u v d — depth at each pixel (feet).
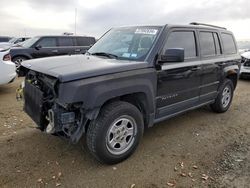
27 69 12.98
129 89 11.39
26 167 11.30
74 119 10.73
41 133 14.69
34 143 13.48
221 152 13.20
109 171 11.20
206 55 16.42
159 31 13.46
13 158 11.98
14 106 19.95
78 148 13.04
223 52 18.31
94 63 11.71
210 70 16.58
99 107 10.59
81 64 11.44
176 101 14.53
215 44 17.49
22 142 13.57
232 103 22.72
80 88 9.96
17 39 69.00
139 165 11.75
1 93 23.98
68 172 11.03
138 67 11.90
